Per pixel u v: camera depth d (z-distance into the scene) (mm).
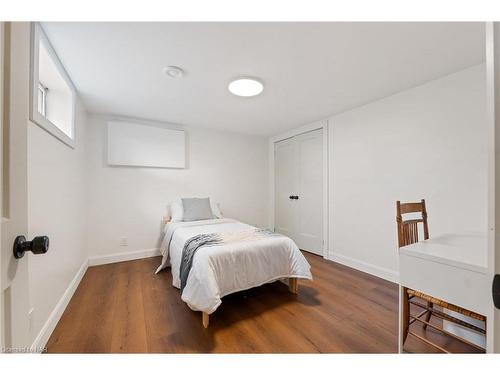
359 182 2736
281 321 1685
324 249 3211
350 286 2287
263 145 4379
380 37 1470
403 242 1479
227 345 1418
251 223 4230
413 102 2211
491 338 469
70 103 2084
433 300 1196
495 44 450
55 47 1549
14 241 561
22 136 603
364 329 1591
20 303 588
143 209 3203
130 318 1705
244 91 2248
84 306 1873
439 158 2029
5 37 545
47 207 1505
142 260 3080
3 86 535
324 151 3191
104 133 2965
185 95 2385
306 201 3586
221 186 3896
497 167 444
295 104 2648
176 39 1483
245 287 1812
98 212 2910
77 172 2340
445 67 1845
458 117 1917
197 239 2016
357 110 2756
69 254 2000
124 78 2004
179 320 1687
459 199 1912
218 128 3750
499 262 446
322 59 1724
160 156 3279
